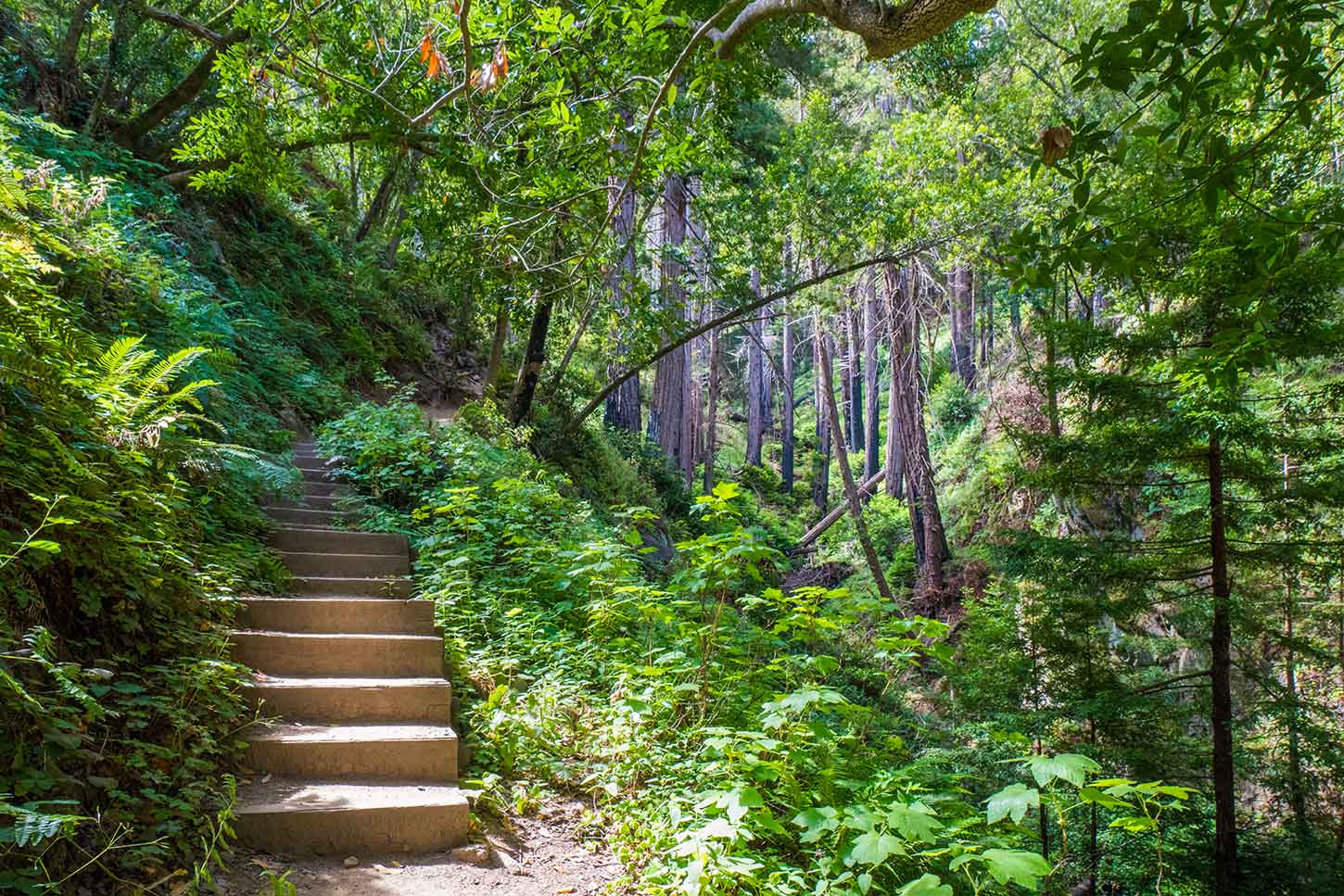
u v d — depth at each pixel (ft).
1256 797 29.78
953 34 47.75
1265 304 11.44
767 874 10.21
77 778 8.48
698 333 44.14
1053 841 25.40
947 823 10.69
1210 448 22.63
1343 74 25.61
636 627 19.10
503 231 21.30
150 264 21.06
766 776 10.62
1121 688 24.21
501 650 17.13
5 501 9.37
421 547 21.21
